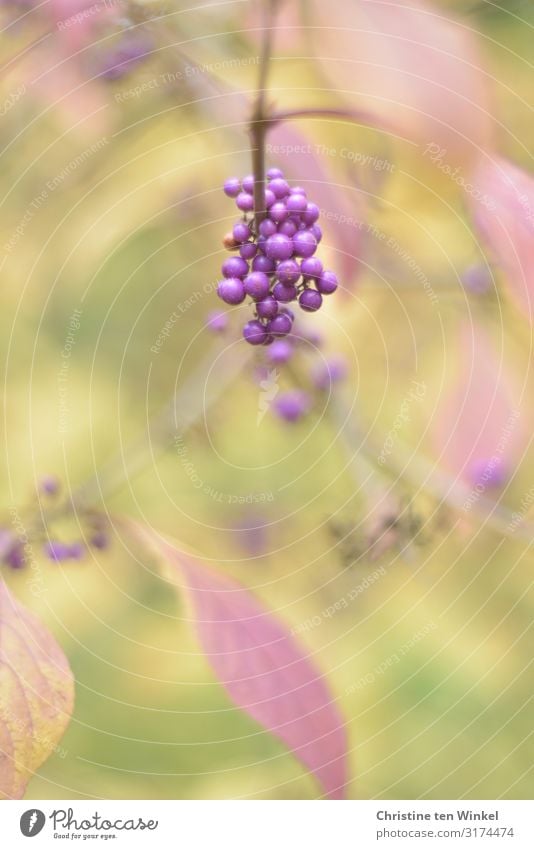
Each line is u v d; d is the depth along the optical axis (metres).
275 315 0.33
